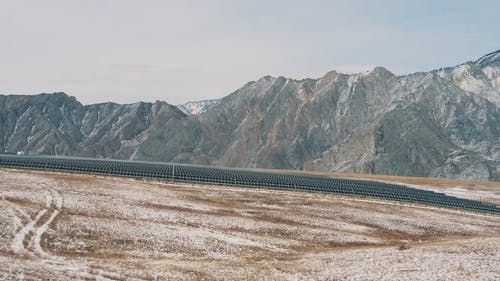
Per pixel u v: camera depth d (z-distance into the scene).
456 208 115.31
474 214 112.12
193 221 71.94
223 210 83.50
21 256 46.28
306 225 78.62
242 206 89.69
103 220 65.31
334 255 56.38
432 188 185.12
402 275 43.25
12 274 38.44
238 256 56.56
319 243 67.69
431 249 55.12
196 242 60.56
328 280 42.75
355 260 51.66
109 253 52.38
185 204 84.56
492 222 102.62
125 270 43.84
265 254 58.44
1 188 80.38
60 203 72.75
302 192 115.62
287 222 79.56
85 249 52.66
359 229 80.00
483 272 42.81
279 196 106.62
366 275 43.97
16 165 117.06
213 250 58.06
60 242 53.59
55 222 60.91
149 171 123.75
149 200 84.12
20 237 53.06
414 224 89.25
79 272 41.81
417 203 115.06
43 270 41.00
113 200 80.12
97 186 93.88
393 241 73.94
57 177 102.44
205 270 45.94
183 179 115.94
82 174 115.31
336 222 83.38
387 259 50.75
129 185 100.19
